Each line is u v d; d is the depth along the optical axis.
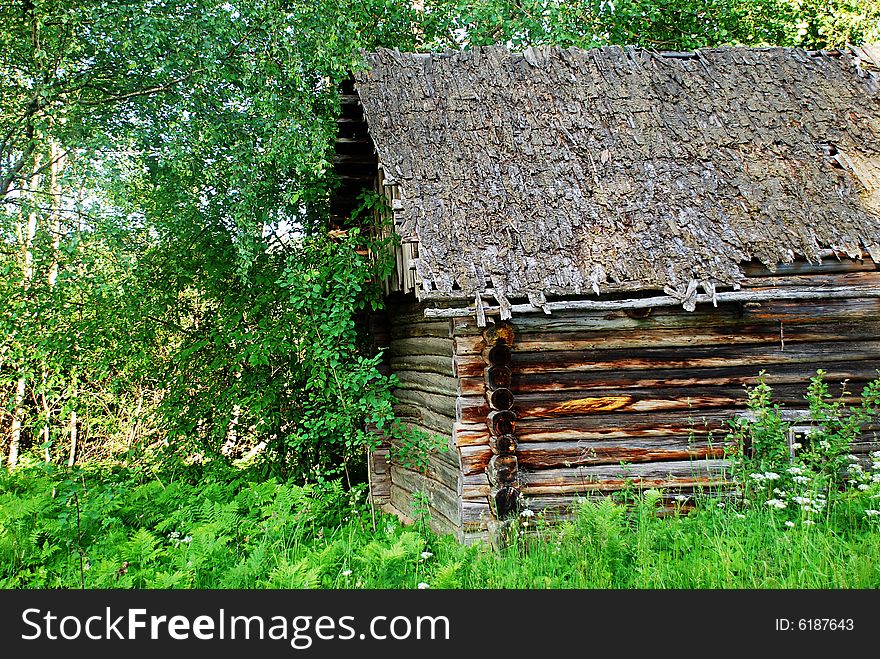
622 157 7.86
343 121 9.02
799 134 8.25
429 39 12.88
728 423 7.19
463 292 6.56
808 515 5.76
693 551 5.71
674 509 7.05
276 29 7.36
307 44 7.66
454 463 7.48
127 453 10.84
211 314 10.46
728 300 6.76
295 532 7.10
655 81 8.85
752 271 7.02
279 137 7.60
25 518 6.89
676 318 7.21
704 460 7.17
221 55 7.50
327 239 9.34
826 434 6.79
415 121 8.20
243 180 8.09
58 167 9.10
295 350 9.73
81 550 6.38
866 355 7.36
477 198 7.37
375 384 8.50
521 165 7.77
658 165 7.79
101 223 7.78
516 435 7.03
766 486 6.61
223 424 10.24
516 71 9.01
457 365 6.96
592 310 7.09
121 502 7.81
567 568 5.59
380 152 7.79
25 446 13.53
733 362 7.27
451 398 7.55
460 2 12.07
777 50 9.40
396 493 9.91
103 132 7.43
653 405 7.17
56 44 7.30
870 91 8.95
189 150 7.97
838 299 7.31
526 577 5.48
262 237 9.69
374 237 9.10
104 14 7.14
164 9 7.30
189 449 10.59
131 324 9.88
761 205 7.39
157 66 7.14
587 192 7.50
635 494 7.02
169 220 9.49
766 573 5.13
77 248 8.03
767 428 6.88
